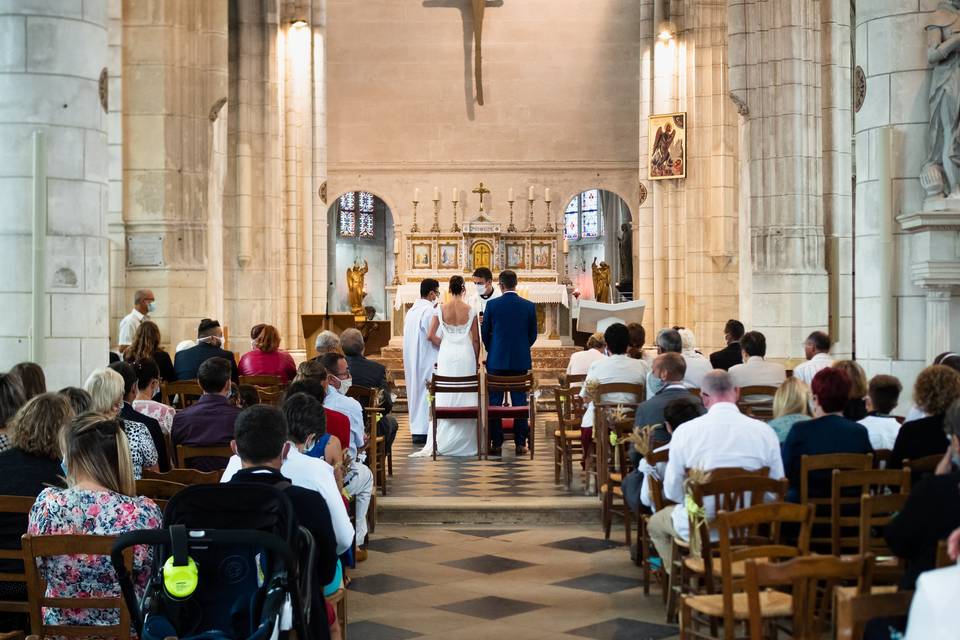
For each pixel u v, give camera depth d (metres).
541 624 8.05
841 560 5.04
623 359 12.59
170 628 4.55
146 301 15.38
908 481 6.82
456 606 8.55
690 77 28.36
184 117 17.05
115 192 16.92
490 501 12.13
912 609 3.42
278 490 5.00
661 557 8.21
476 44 33.28
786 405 8.53
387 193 33.78
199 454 8.73
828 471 7.54
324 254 28.75
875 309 11.34
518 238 31.30
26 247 10.20
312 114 28.53
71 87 10.35
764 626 6.70
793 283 19.42
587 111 33.88
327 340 12.42
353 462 9.24
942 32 10.85
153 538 4.60
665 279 29.33
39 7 10.20
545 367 28.48
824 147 19.94
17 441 6.27
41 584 5.32
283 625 4.91
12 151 10.17
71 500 5.54
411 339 17.41
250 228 25.39
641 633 7.80
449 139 33.78
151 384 9.75
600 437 11.36
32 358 9.88
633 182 33.78
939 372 7.29
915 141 11.09
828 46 19.88
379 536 11.30
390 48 33.78
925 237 10.75
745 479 6.77
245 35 25.41
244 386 9.16
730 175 27.92
